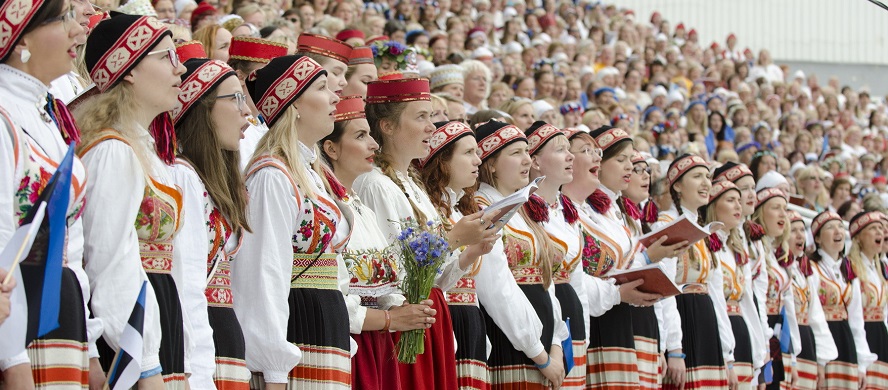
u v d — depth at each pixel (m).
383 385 9.50
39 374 6.34
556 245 12.12
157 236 7.24
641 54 32.56
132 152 7.00
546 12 33.12
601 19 35.16
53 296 6.07
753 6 44.56
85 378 6.54
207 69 8.07
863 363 18.03
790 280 16.77
